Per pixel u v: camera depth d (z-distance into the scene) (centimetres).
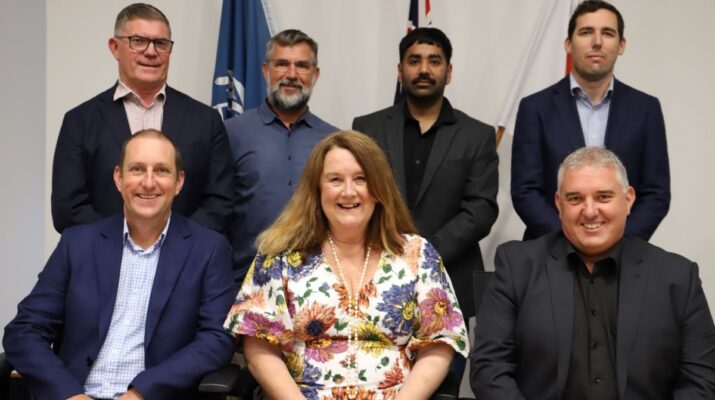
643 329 245
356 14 446
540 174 340
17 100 459
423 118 367
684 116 430
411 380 249
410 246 266
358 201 257
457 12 441
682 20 428
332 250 262
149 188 267
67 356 267
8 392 266
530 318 253
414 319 258
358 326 251
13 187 460
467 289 348
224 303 274
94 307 267
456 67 442
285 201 353
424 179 349
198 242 280
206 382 245
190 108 334
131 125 331
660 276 252
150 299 270
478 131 358
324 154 262
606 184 248
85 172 321
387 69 446
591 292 255
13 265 462
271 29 434
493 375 251
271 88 366
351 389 247
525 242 271
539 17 426
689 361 246
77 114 326
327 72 448
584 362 248
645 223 326
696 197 430
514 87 421
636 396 242
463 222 342
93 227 280
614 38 337
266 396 257
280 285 253
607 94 346
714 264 431
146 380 250
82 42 440
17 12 457
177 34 443
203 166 329
